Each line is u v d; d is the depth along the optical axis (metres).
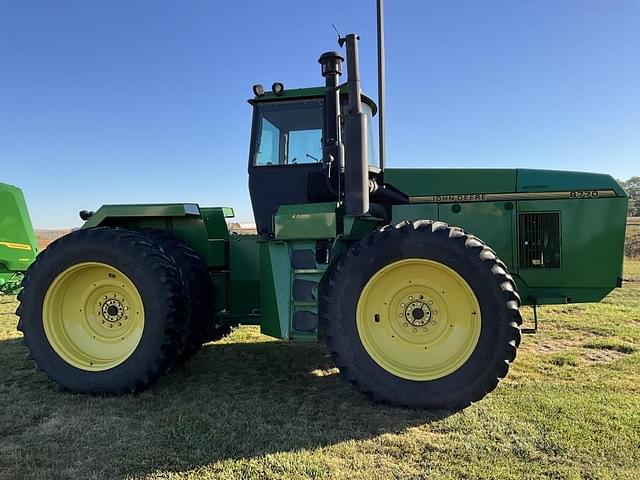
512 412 3.19
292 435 2.95
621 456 2.61
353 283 3.49
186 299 3.87
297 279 3.74
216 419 3.20
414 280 3.54
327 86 3.89
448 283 3.48
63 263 3.87
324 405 3.45
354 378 3.46
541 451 2.69
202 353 4.96
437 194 4.27
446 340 3.48
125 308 3.95
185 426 3.09
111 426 3.13
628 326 5.81
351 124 3.60
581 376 3.95
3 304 8.48
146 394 3.72
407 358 3.50
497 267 3.33
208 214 4.55
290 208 3.76
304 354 4.91
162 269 3.74
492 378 3.26
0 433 3.05
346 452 2.73
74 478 2.50
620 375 3.95
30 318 3.89
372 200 4.34
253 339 5.59
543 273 4.12
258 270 4.41
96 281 3.96
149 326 3.70
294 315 3.72
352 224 3.66
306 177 4.39
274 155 4.45
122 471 2.57
